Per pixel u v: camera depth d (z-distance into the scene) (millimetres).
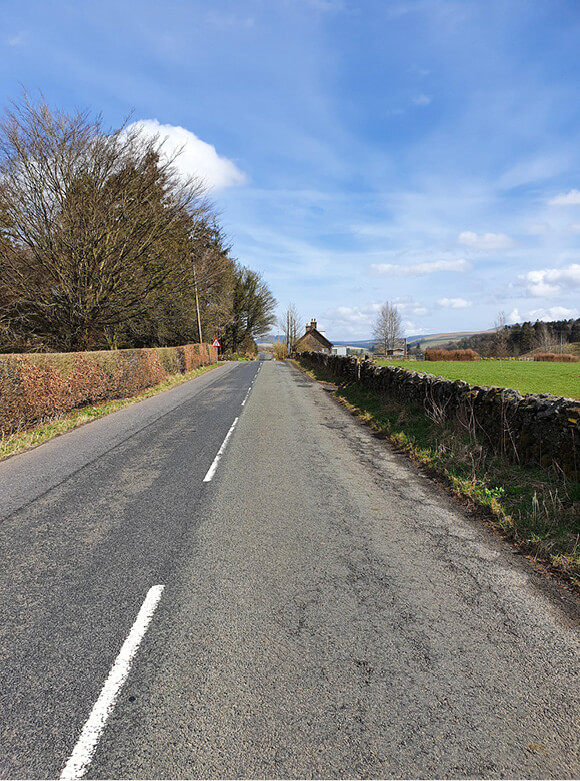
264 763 1884
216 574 3473
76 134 18781
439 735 2031
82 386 11820
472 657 2553
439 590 3262
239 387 18781
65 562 3697
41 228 18234
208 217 27125
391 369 12602
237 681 2354
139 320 25875
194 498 5238
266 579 3396
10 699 2256
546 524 4203
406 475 6238
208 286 38875
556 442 5141
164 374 20453
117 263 20141
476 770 1864
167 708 2182
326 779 1812
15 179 17609
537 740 2010
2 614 2980
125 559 3738
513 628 2822
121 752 1944
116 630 2793
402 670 2438
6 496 5418
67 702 2232
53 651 2609
